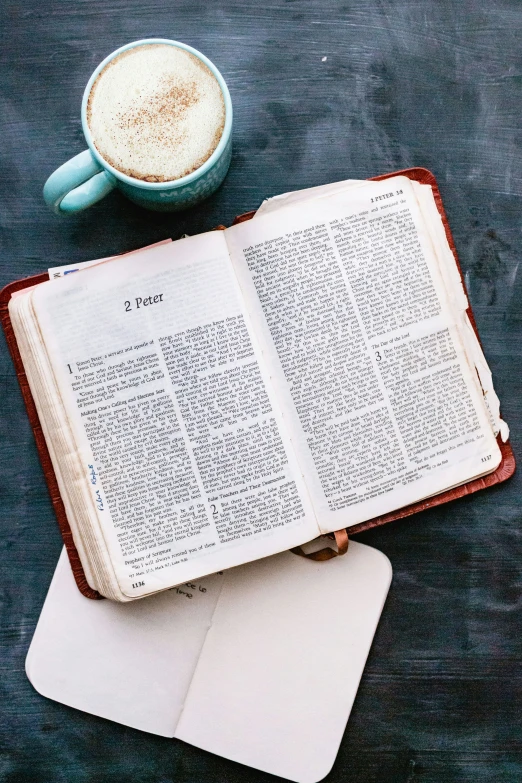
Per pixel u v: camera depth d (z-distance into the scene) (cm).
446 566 73
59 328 69
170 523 69
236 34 72
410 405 70
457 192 73
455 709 73
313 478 70
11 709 73
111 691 72
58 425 69
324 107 72
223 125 64
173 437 69
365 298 69
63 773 73
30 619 73
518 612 73
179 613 72
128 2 72
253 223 69
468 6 72
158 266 68
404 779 73
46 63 72
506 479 72
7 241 72
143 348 69
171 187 64
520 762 73
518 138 73
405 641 73
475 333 72
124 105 64
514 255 73
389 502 70
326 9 72
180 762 73
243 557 69
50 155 72
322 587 72
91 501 69
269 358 69
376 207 69
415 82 72
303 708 72
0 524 72
